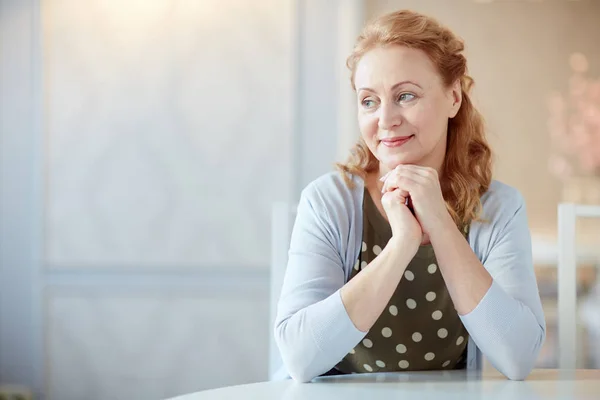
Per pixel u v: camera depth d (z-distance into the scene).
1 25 2.95
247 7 3.00
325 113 3.01
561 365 1.34
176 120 3.00
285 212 1.52
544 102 3.47
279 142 3.01
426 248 1.16
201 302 3.01
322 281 1.12
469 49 3.46
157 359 3.01
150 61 2.99
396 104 1.10
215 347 3.01
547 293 2.89
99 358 3.00
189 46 2.99
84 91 2.98
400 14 1.12
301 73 3.01
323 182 1.23
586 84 3.46
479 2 3.44
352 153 1.26
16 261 2.99
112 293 3.00
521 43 3.46
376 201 1.21
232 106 3.01
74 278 3.00
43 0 2.95
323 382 1.01
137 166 2.99
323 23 3.00
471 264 1.05
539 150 3.48
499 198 1.21
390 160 1.12
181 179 3.00
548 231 3.36
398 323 1.19
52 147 2.98
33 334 2.98
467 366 1.26
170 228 3.01
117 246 3.00
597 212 1.35
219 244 3.01
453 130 1.21
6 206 2.98
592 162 3.47
